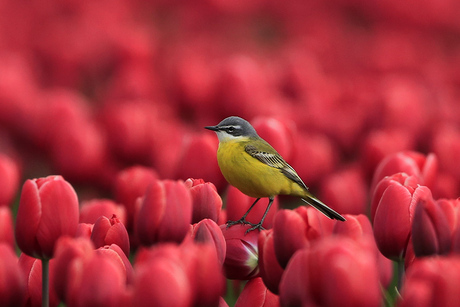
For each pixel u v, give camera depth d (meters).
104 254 4.80
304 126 7.04
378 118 6.98
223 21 14.16
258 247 4.86
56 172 6.14
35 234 4.84
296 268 4.77
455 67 11.48
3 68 7.63
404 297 4.70
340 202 5.34
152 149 6.08
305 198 5.46
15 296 4.82
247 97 6.95
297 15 14.29
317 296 4.72
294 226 4.82
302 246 4.82
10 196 5.19
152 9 13.87
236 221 4.97
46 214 4.85
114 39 10.35
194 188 4.96
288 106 7.37
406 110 6.92
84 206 5.05
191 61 9.23
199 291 4.75
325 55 12.82
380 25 13.66
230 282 5.20
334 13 14.16
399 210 4.87
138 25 12.93
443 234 4.82
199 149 5.20
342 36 13.43
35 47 10.63
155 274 4.70
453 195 5.44
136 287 4.70
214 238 4.84
